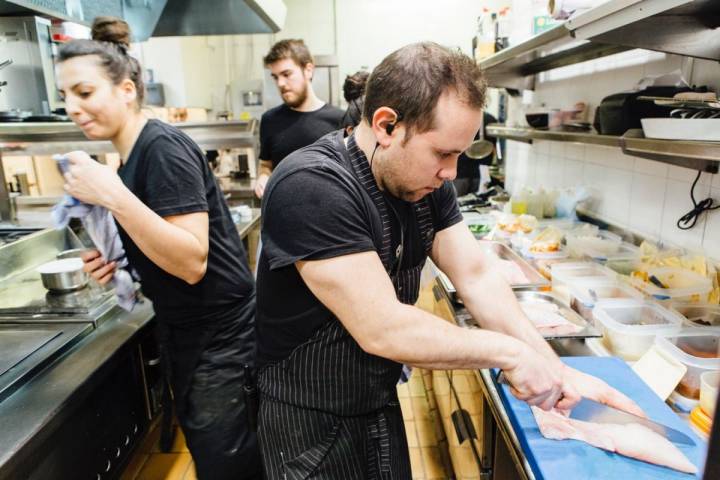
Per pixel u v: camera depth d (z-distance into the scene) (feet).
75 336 4.17
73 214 3.85
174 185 3.77
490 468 3.90
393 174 2.69
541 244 6.28
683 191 5.23
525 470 2.80
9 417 3.18
